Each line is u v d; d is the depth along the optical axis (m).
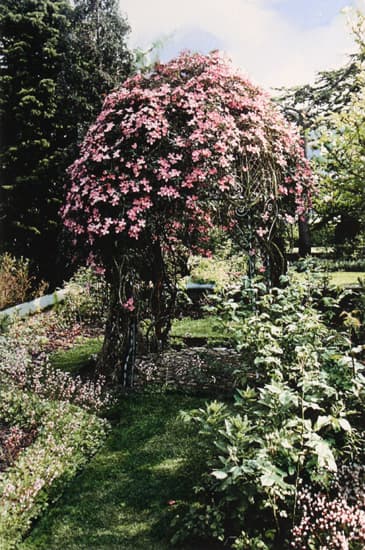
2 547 2.21
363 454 2.60
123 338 4.09
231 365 3.90
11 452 3.02
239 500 2.28
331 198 5.33
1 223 9.70
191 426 3.35
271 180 4.05
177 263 4.68
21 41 10.36
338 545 1.92
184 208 3.83
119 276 3.91
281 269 4.60
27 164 9.91
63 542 2.31
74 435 3.19
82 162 3.94
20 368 4.45
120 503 2.58
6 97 10.27
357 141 4.91
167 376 4.21
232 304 3.42
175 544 2.23
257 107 4.06
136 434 3.31
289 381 3.11
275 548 2.10
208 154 3.64
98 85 10.03
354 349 2.73
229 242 6.36
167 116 3.86
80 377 4.34
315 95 9.49
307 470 2.30
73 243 4.02
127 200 3.78
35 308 7.67
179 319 6.32
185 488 2.64
